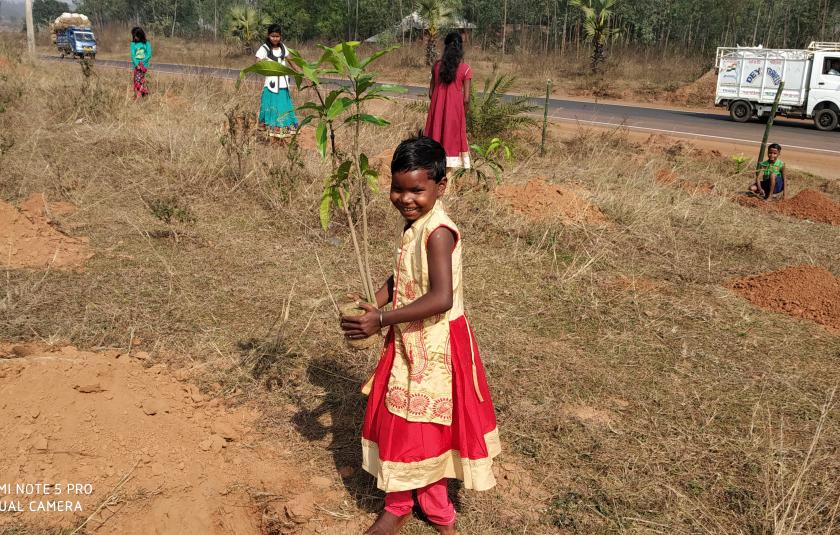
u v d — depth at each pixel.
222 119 9.80
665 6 39.78
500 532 2.83
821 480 3.20
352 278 5.25
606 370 4.20
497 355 4.27
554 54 34.81
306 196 6.71
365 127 10.18
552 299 5.24
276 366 3.88
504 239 6.48
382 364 2.60
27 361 3.13
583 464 3.28
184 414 3.26
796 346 4.71
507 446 3.39
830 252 6.98
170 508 2.68
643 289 5.57
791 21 40.28
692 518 2.94
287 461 3.15
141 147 8.12
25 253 5.02
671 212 7.68
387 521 2.61
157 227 5.94
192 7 62.91
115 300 4.44
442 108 6.81
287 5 41.72
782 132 18.38
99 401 3.04
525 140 11.83
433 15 30.95
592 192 7.95
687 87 25.42
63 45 35.72
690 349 4.55
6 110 9.36
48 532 2.52
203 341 4.07
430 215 2.43
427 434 2.47
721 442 3.49
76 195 6.41
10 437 2.76
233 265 5.29
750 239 7.06
